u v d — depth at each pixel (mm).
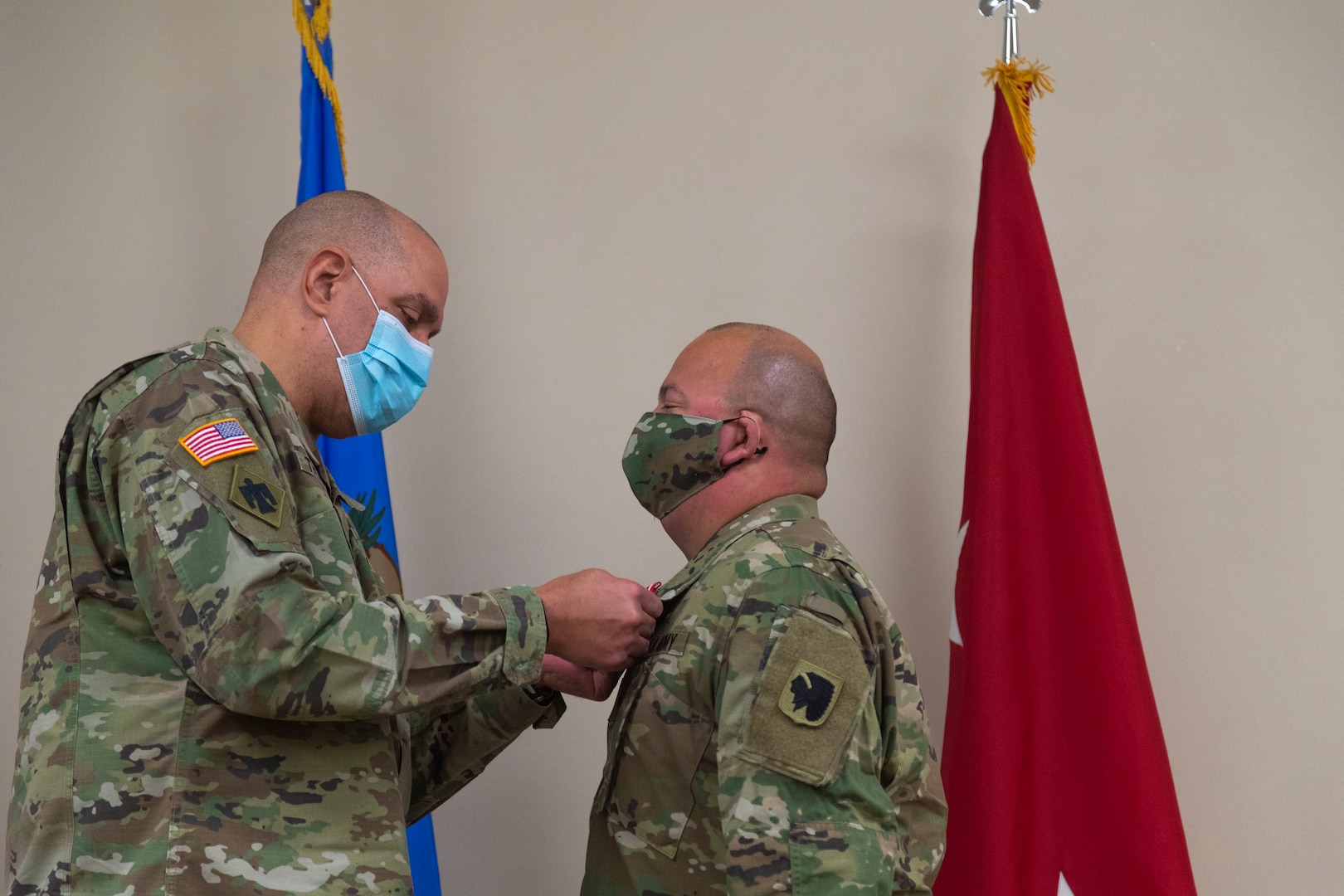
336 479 2268
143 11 2715
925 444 2541
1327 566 2439
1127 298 2549
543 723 1730
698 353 1637
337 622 1273
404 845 1396
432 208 2637
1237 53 2631
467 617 1335
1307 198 2572
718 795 1337
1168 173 2594
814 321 2580
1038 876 1950
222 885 1263
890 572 2500
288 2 2717
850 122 2650
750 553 1438
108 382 1419
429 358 1660
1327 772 2373
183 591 1245
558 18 2711
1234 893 2340
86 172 2654
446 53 2697
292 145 2670
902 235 2609
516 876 2416
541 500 2543
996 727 1995
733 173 2641
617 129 2666
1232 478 2477
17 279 2605
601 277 2611
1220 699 2402
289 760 1349
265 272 1599
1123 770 1975
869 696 1357
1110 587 2057
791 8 2697
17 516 2516
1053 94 2631
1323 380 2502
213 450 1288
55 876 1257
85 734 1298
